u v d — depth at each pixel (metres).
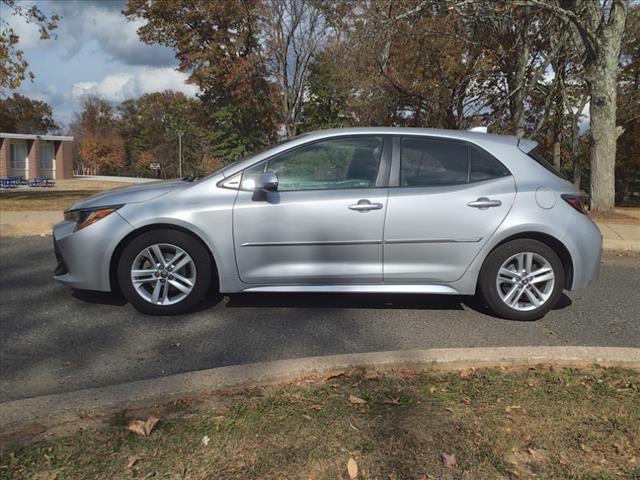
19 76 16.53
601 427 2.91
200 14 31.23
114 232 4.84
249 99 33.03
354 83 21.94
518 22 18.67
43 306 5.34
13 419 2.88
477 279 5.05
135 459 2.58
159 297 5.02
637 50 25.48
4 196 16.75
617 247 9.20
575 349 3.87
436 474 2.50
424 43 20.06
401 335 4.69
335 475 2.48
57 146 48.84
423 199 4.87
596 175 13.35
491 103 22.22
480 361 3.68
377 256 4.89
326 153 4.99
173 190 4.98
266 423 2.88
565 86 19.48
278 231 4.84
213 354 4.23
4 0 15.59
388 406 3.09
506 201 4.93
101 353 4.24
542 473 2.53
